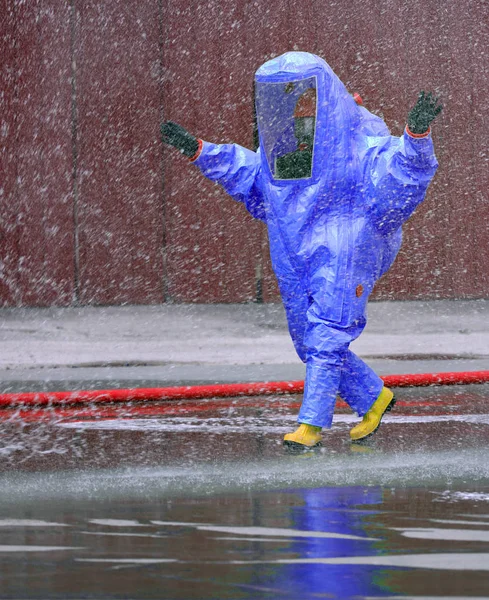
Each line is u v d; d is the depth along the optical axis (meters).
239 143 35.22
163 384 18.92
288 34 35.16
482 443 12.49
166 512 8.15
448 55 36.22
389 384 18.53
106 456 11.45
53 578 6.04
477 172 36.88
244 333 28.66
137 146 35.16
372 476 9.95
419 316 32.22
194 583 5.90
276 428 13.83
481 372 19.14
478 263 37.09
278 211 12.89
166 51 35.00
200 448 12.03
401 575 6.05
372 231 12.77
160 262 35.41
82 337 27.48
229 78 35.16
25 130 34.59
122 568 6.25
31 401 16.23
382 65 35.66
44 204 34.81
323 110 12.61
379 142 12.84
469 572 6.12
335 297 12.61
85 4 34.69
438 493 8.98
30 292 34.59
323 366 12.51
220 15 35.03
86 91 34.84
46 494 9.02
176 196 35.38
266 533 7.27
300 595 5.65
